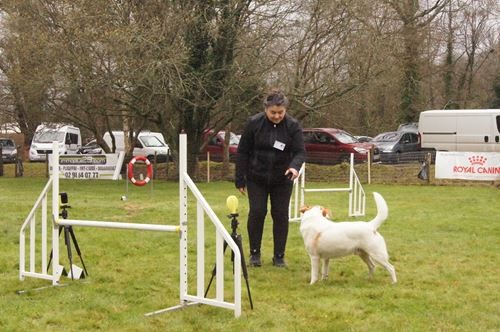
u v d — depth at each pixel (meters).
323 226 6.55
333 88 22.27
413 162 23.88
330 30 21.09
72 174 17.00
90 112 22.12
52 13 19.50
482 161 20.67
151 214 12.91
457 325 5.25
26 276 6.95
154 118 22.59
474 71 46.78
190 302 5.85
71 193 18.23
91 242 9.34
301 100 22.17
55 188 6.59
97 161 17.03
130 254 8.50
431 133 26.61
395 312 5.64
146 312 5.67
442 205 14.95
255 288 6.51
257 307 5.77
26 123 28.98
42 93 20.64
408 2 29.34
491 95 45.00
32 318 5.49
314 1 20.66
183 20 19.47
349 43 21.55
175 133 23.28
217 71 20.91
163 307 5.81
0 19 21.86
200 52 20.98
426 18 33.62
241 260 5.66
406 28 29.00
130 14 19.83
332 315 5.54
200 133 23.25
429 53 35.31
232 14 20.44
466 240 9.65
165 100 21.16
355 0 20.89
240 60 21.00
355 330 5.11
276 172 7.35
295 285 6.64
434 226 11.21
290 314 5.56
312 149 26.03
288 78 21.58
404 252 8.65
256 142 7.33
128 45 18.47
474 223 11.59
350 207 12.70
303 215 6.77
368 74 22.09
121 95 20.86
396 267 7.63
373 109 30.84
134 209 13.80
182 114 22.23
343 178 23.03
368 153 22.48
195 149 23.41
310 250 6.63
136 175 24.67
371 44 21.70
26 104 22.33
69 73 19.44
